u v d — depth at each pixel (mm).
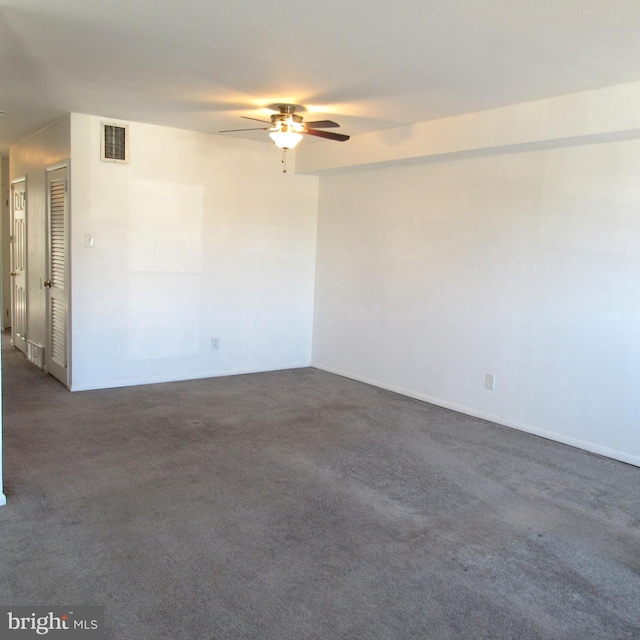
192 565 2438
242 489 3213
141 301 5281
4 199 7711
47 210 5406
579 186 4027
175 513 2896
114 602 2172
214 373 5840
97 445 3805
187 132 5312
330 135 4258
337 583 2354
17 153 6449
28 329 6289
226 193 5629
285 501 3082
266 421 4473
